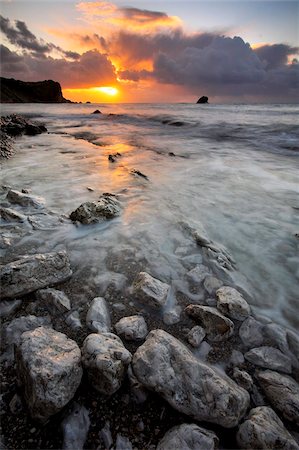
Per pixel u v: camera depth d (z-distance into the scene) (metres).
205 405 1.92
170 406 2.07
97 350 2.18
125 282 3.31
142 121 26.94
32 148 11.39
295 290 3.31
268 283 3.42
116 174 7.62
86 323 2.71
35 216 4.76
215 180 7.25
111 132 18.30
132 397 2.12
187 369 2.07
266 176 7.65
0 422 1.95
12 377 2.23
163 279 3.41
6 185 6.45
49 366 1.97
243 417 1.99
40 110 43.50
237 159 9.98
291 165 8.93
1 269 2.97
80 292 3.14
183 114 32.66
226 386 1.98
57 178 7.14
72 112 39.53
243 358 2.48
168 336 2.37
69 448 1.84
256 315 2.93
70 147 11.95
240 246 4.17
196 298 3.14
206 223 4.83
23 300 2.93
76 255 3.79
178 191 6.35
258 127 18.33
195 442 1.77
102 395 2.12
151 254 3.86
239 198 5.99
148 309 2.96
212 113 33.84
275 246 4.18
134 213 5.09
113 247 4.00
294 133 15.36
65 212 5.07
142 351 2.22
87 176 7.37
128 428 1.96
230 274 3.53
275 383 2.20
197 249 4.00
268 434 1.80
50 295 2.91
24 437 1.88
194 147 12.69
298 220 4.99
